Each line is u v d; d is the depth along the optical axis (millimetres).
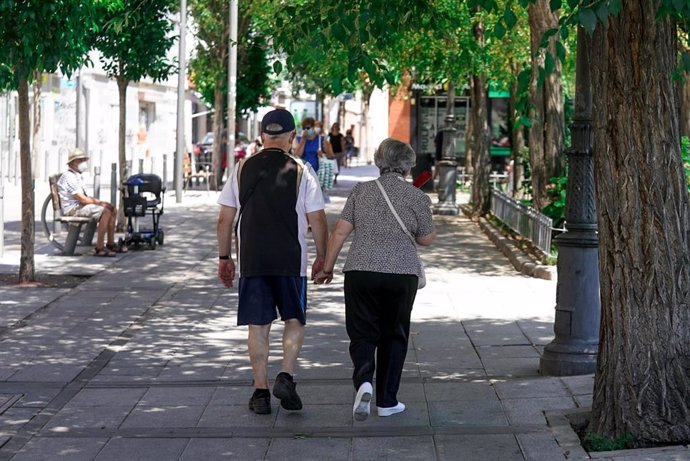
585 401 8977
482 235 22875
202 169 43906
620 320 7816
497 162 39438
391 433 8289
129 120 54062
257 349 8781
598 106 7730
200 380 10055
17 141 37344
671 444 7699
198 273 16875
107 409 9078
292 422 8633
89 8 14031
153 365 10680
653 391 7746
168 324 12781
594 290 9883
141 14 20406
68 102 45469
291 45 10281
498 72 25500
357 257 8547
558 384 9539
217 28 35938
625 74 7578
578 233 9859
